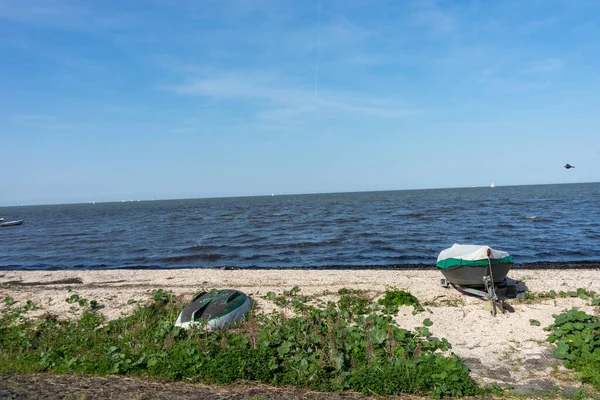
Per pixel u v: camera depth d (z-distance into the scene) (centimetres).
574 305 1045
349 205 7512
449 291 1187
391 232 3080
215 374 698
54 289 1374
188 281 1475
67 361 760
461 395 654
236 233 3450
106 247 2920
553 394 661
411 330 933
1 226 5412
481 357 808
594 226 3102
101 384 662
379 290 1235
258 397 630
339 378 688
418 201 7925
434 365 711
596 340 780
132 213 8156
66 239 3500
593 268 1747
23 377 691
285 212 6188
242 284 1388
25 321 1008
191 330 912
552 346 838
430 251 2311
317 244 2680
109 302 1158
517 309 1035
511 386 690
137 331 927
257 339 834
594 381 678
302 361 725
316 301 1149
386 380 667
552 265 1845
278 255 2378
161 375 714
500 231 2950
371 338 812
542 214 4144
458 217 4078
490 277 1065
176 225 4494
